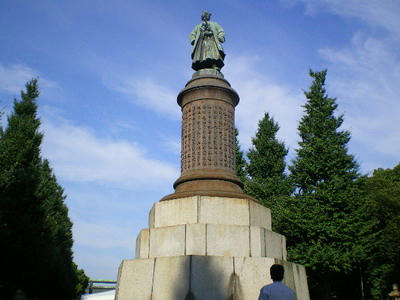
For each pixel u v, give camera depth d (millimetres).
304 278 9344
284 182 27312
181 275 7930
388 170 31188
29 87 23141
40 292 26750
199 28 11953
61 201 33469
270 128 30250
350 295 25766
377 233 21375
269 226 9867
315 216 21484
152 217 9695
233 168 10500
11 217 17953
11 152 19375
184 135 10750
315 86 26172
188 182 10062
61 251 30906
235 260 8070
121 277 8680
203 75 11148
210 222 8898
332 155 23172
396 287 23062
